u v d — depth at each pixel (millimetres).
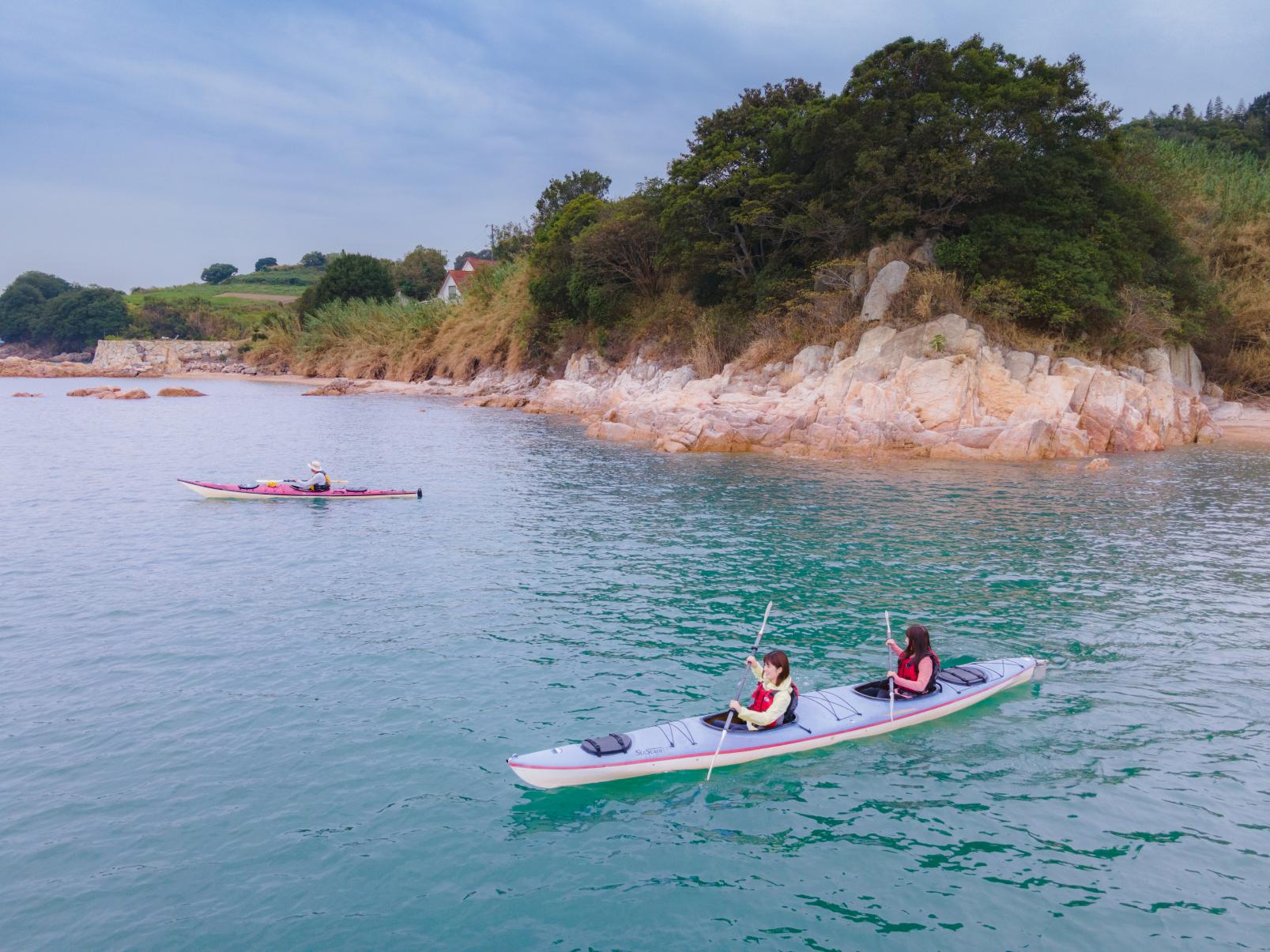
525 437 36594
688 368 41469
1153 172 43125
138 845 7082
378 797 7832
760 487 23625
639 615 12797
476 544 17312
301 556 16281
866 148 35531
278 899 6418
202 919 6191
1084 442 29312
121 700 9797
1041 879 6707
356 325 83938
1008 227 33719
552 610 13055
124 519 19656
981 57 37156
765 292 40719
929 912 6320
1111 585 14367
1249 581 14602
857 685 9742
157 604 13266
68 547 16938
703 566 15523
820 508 20656
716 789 8078
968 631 12164
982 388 30406
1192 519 19375
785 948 5922
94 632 12016
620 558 16141
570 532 18250
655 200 49062
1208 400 41125
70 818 7438
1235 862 6918
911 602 13461
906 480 24469
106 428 39719
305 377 87500
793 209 40438
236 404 55750
